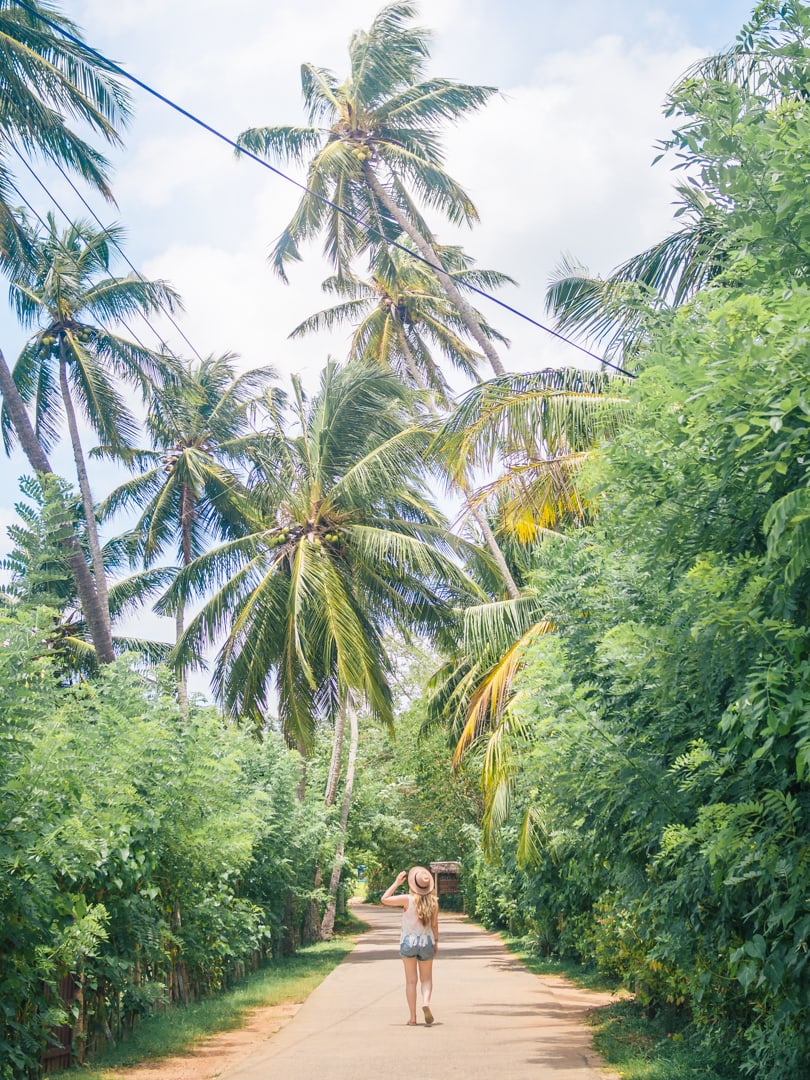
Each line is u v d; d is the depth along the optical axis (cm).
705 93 452
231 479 2556
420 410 2512
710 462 445
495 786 1525
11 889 667
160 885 1104
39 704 730
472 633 1567
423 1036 968
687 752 640
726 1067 710
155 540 2775
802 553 344
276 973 1719
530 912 1914
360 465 2241
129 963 905
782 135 400
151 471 2745
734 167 430
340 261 2573
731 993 707
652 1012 1009
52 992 770
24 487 802
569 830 937
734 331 372
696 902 636
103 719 983
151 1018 1051
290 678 2212
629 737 714
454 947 2369
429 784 3684
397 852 4744
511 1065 789
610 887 1005
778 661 423
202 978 1352
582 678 729
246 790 1678
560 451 1280
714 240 655
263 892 1881
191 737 1155
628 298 676
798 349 340
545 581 800
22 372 2291
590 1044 904
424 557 2208
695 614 531
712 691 538
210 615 2216
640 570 547
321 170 2112
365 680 2120
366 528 2275
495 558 2219
